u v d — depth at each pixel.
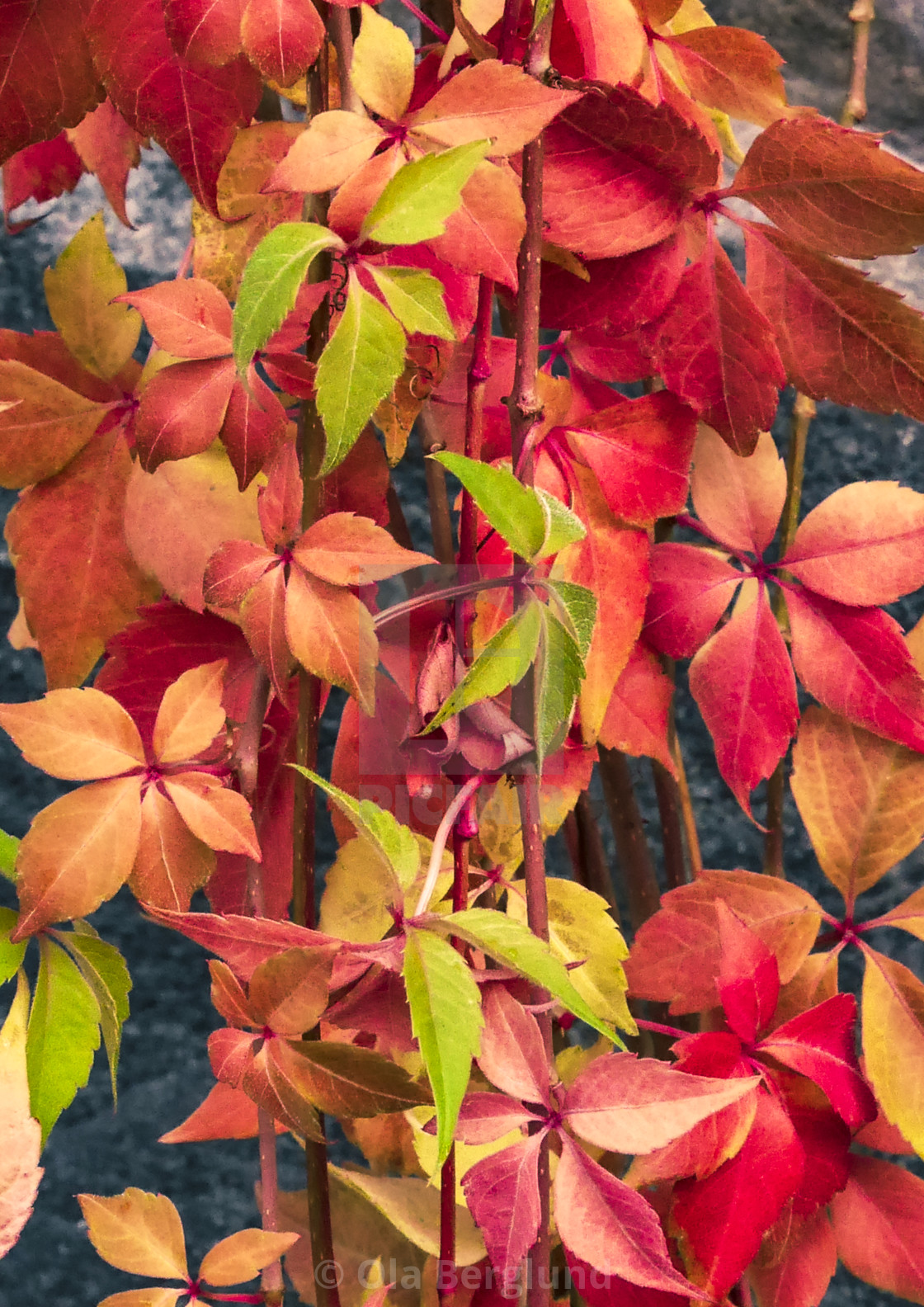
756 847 1.64
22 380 1.29
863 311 1.29
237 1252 1.25
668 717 1.39
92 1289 1.69
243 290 1.11
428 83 1.28
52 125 1.23
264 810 1.35
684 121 1.22
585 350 1.35
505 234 1.18
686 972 1.35
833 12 1.54
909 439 1.64
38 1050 1.24
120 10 1.21
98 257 1.30
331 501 1.29
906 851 1.37
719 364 1.29
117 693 1.31
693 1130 1.29
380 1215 1.39
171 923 1.17
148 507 1.29
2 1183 1.20
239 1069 1.18
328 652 1.19
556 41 1.25
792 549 1.36
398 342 1.14
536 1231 1.16
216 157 1.22
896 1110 1.32
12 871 1.23
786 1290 1.36
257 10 1.18
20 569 1.31
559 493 1.31
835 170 1.25
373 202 1.16
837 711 1.35
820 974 1.36
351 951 1.16
